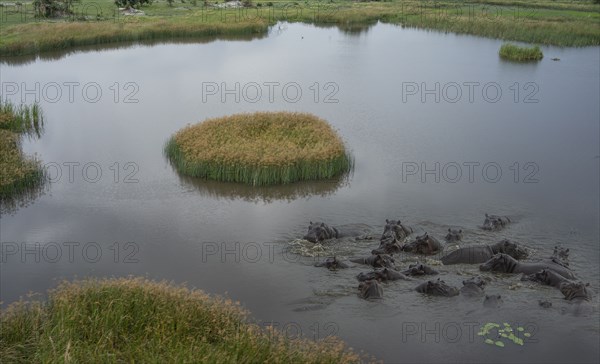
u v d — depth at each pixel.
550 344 21.86
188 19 98.19
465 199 35.25
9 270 26.97
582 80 65.44
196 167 38.53
